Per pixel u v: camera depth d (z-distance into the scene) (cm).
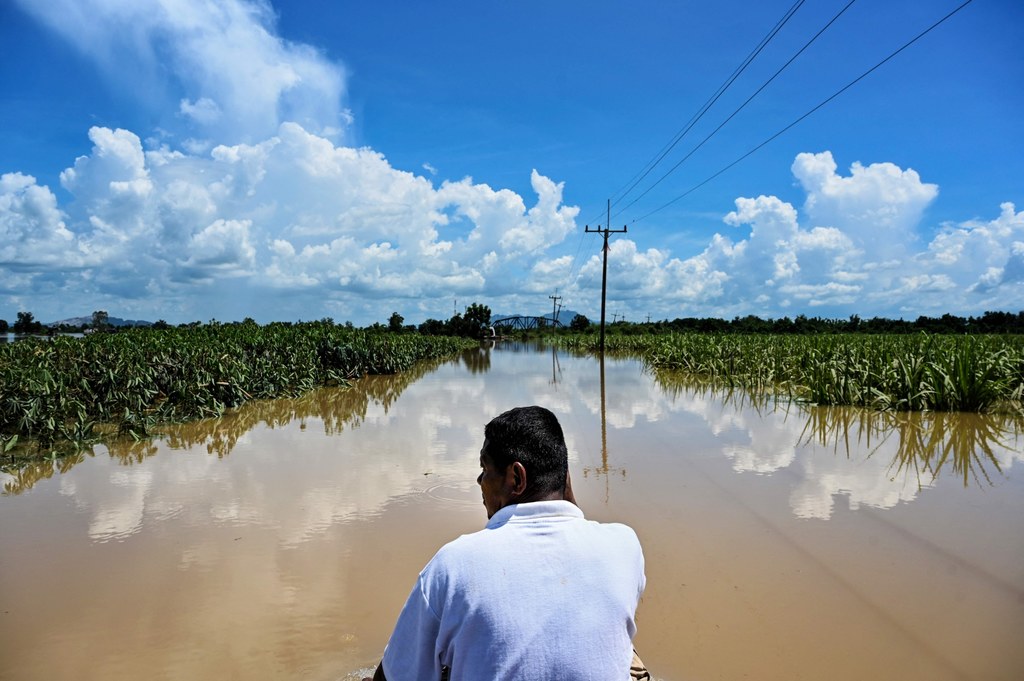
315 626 307
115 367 917
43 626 307
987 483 547
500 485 144
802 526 444
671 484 553
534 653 116
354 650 286
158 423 845
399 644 129
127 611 322
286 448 705
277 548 405
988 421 838
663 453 675
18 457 647
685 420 888
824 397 987
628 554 133
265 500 506
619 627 123
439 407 1050
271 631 303
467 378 1641
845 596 337
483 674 116
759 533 430
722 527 443
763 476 578
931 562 380
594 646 119
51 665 274
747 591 343
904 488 535
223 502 502
